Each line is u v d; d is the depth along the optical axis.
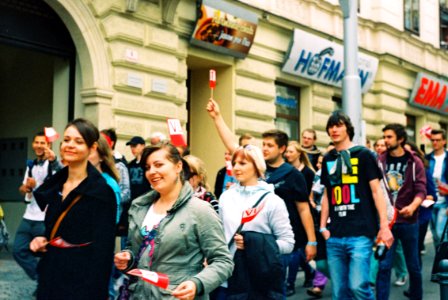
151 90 9.76
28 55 10.75
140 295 3.07
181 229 3.09
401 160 6.68
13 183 10.82
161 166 3.16
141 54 9.62
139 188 7.34
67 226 3.29
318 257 5.50
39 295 3.27
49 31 8.97
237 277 3.89
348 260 4.95
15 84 10.92
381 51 16.39
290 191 5.08
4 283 7.20
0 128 11.05
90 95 8.98
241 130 11.89
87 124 3.44
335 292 4.95
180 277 3.06
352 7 9.43
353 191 4.91
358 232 4.84
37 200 3.44
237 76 11.84
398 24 17.28
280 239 4.18
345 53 9.44
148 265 3.09
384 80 16.56
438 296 7.32
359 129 9.30
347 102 9.37
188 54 10.73
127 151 9.34
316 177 7.21
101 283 3.28
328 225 5.15
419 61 18.47
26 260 6.41
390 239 4.77
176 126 4.46
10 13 8.40
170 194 3.21
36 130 10.59
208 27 10.66
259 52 12.30
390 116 16.95
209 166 11.87
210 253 3.12
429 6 19.41
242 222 3.95
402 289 7.82
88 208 3.32
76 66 9.32
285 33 12.98
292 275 7.39
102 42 9.10
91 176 3.39
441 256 5.12
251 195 4.24
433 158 9.30
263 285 3.87
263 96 12.48
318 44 13.54
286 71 13.03
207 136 11.91
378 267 6.11
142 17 9.64
